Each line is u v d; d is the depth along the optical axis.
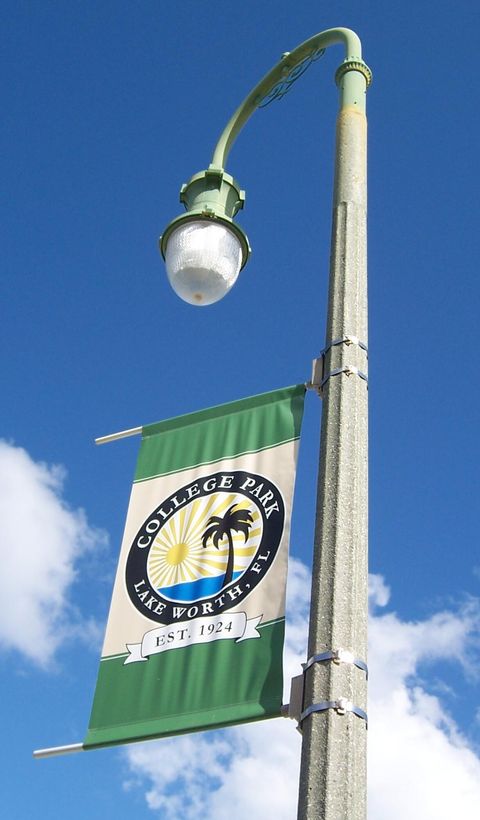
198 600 5.71
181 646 5.57
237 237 6.91
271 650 5.22
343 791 4.13
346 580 4.80
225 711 5.12
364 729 4.39
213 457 6.40
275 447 6.17
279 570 5.54
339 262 6.19
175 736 5.21
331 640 4.59
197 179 7.17
